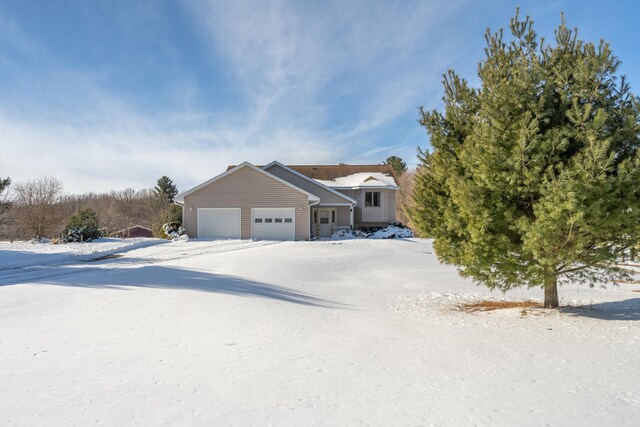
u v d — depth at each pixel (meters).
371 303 9.06
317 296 9.65
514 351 5.17
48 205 27.94
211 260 15.50
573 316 7.45
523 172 6.86
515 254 7.44
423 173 9.33
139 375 4.12
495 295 10.32
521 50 7.88
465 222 7.83
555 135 6.70
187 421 3.12
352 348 5.29
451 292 10.73
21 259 16.12
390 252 19.58
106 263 15.38
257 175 26.84
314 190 31.08
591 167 6.13
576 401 3.56
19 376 4.04
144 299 8.07
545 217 6.43
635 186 6.20
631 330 6.22
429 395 3.70
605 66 6.79
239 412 3.30
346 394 3.71
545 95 7.09
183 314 7.02
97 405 3.38
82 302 7.77
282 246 21.56
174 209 35.12
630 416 3.26
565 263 7.27
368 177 33.66
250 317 6.93
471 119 8.23
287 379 4.09
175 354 4.87
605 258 6.87
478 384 3.98
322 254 18.19
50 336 5.58
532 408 3.41
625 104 6.98
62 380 3.95
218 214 26.89
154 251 20.00
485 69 8.15
